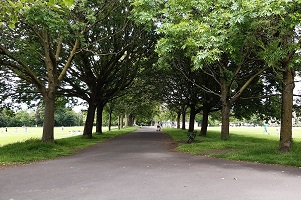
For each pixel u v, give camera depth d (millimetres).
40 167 9750
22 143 15883
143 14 12539
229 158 11672
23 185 7074
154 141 21406
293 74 12555
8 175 8344
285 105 12578
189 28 10680
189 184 7090
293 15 9359
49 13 12188
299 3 9047
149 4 12844
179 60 17672
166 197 5965
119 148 16094
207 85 24016
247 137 25906
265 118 26375
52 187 6840
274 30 11086
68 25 14938
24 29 16703
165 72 24750
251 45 11984
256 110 25562
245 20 9352
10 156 12039
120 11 20453
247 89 23422
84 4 15766
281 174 8414
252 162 10805
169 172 8625
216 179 7668
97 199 5836
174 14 12008
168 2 12273
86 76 25344
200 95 26250
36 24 14469
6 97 21828
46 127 16203
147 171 8781
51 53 15859
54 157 12383
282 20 9734
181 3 11773
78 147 16562
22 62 15070
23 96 23297
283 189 6637
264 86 23531
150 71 25828
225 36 10125
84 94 25000
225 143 16453
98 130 31406
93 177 7934
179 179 7648
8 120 87000
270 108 24672
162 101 37188
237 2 9492
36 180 7625
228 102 18953
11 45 15953
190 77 23750
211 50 9773
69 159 11727
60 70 22531
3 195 6180
